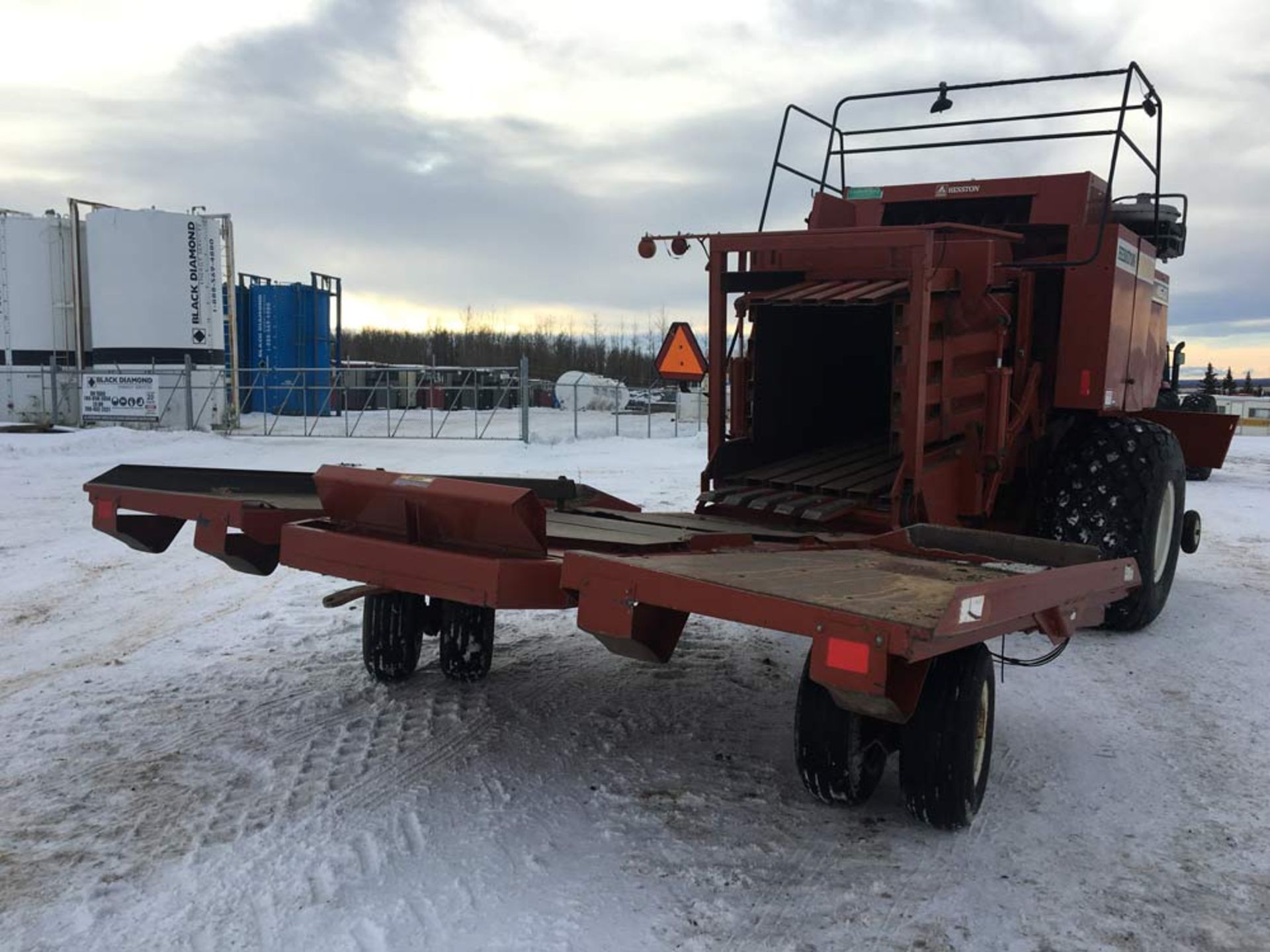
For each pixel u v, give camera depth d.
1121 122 5.71
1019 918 2.95
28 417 24.64
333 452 18.94
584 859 3.24
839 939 2.82
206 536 4.35
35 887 2.98
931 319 4.83
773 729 4.48
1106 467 5.93
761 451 5.72
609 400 34.28
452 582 3.54
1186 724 4.66
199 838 3.30
